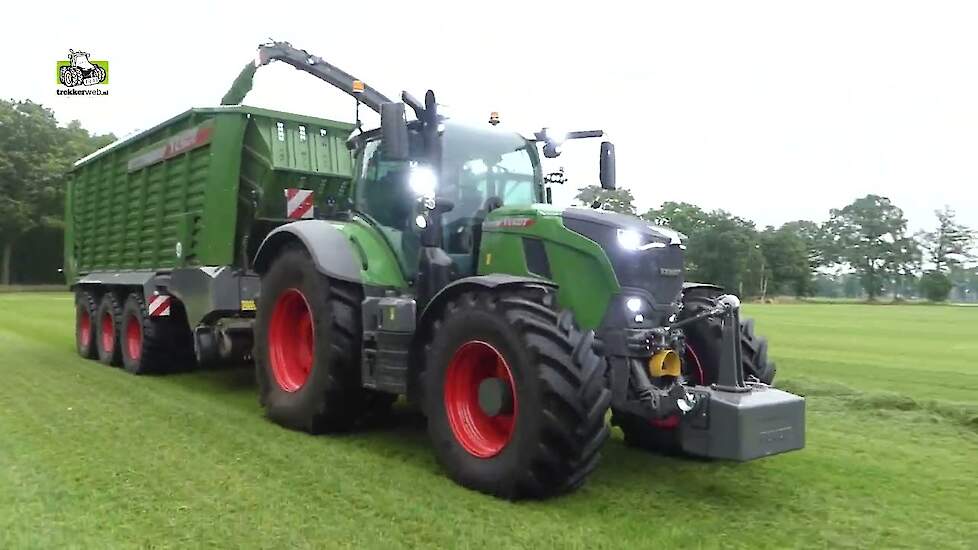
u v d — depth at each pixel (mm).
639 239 4262
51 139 53562
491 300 4164
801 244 76750
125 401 6684
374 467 4570
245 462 4633
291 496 3969
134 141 9328
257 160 7480
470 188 5348
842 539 3490
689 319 4285
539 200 5879
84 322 10383
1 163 49000
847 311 35531
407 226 5445
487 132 5617
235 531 3453
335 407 5367
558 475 3877
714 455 3867
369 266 5438
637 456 5016
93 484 4156
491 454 4105
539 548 3281
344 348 5312
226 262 7547
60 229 51438
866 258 87375
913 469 4727
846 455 5082
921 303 70688
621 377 4168
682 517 3762
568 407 3777
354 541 3336
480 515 3723
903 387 8555
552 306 4156
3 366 9086
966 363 11086
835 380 9039
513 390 3977
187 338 8562
